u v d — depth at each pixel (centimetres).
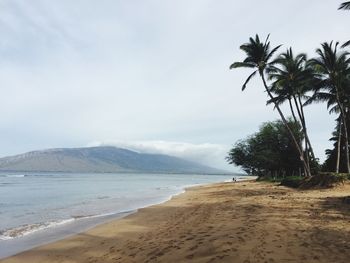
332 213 1480
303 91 4128
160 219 1712
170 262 864
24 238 1361
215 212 1753
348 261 754
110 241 1248
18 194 3878
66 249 1162
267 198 2355
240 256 830
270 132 6825
